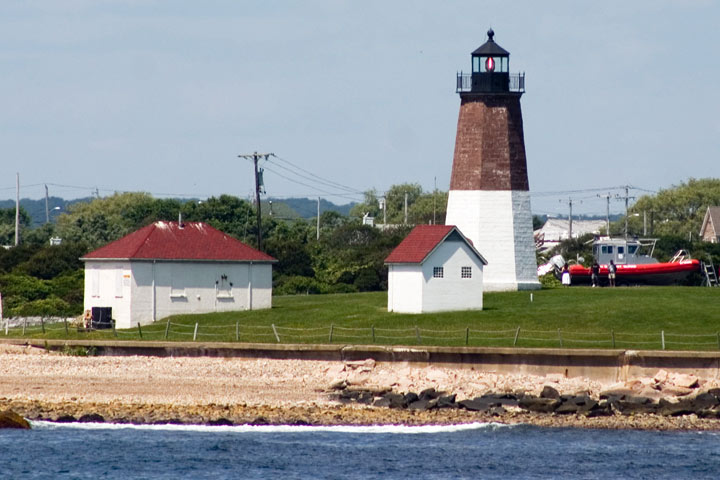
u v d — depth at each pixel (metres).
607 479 182.62
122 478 176.50
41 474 178.00
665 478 184.75
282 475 180.00
